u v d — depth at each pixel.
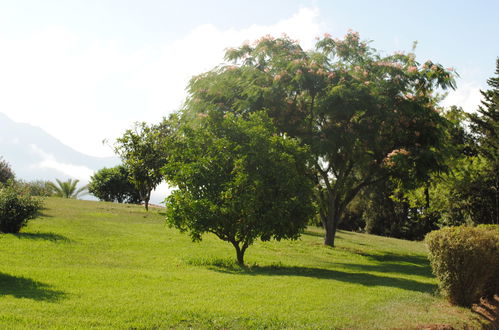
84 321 7.32
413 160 23.28
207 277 12.40
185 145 16.92
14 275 10.66
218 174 15.64
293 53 23.45
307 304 9.48
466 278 10.41
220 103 23.42
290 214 15.80
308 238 29.11
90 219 25.52
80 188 57.72
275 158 16.05
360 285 12.40
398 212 50.84
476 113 38.91
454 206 36.47
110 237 19.84
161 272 13.10
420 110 22.56
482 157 36.31
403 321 8.62
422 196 37.59
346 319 8.47
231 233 16.33
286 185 15.81
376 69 23.58
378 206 50.19
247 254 19.23
